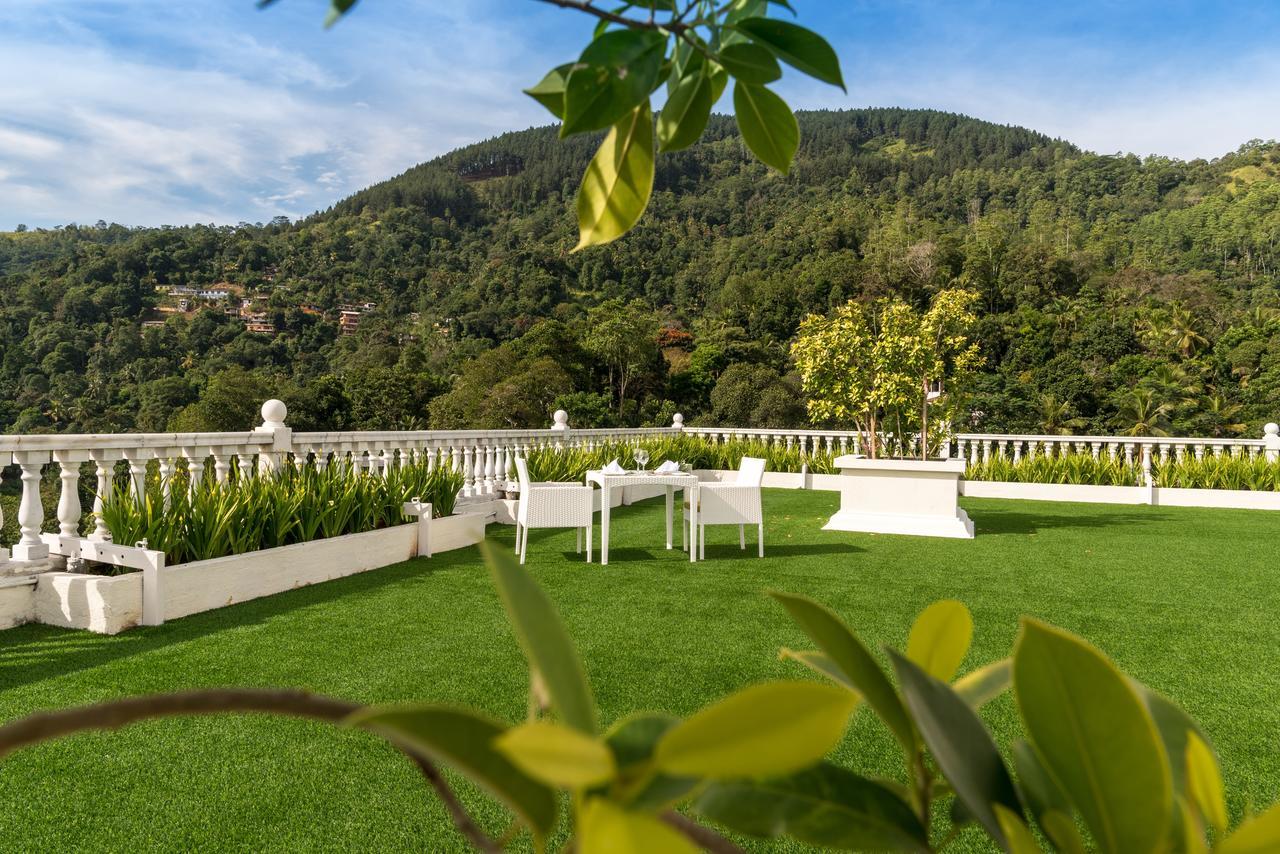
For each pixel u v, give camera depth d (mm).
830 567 6883
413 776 2766
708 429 17828
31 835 2359
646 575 6504
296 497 6090
